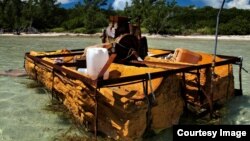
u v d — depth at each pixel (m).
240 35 63.31
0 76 15.23
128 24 11.32
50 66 10.49
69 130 8.53
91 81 7.10
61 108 9.98
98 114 7.67
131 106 7.15
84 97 7.71
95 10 91.44
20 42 43.50
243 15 72.19
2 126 8.91
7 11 81.69
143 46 11.81
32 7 85.50
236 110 10.23
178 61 10.30
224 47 37.12
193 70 9.66
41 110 10.21
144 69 8.69
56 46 36.66
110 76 8.86
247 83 14.68
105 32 11.76
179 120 9.00
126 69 9.05
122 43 10.61
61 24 89.62
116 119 7.29
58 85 9.79
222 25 66.69
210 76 9.84
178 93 8.88
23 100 11.36
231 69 11.16
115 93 7.38
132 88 8.27
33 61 12.80
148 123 7.62
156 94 7.90
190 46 38.41
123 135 7.15
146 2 75.94
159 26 71.50
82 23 84.12
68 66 10.07
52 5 90.69
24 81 14.26
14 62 20.97
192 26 73.06
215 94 10.24
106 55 8.09
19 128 8.77
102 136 7.72
